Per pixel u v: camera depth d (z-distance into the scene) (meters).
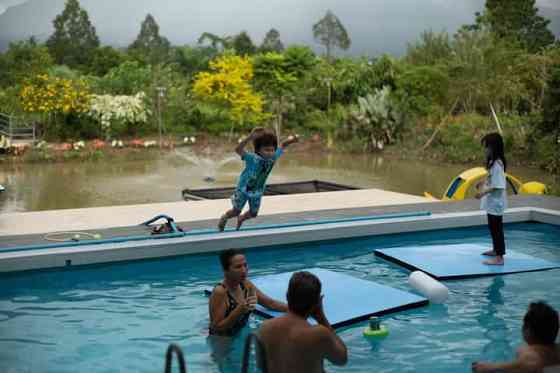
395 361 4.93
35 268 7.36
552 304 6.32
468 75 24.72
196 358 4.92
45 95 25.62
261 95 31.41
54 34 50.78
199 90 30.78
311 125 30.61
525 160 21.30
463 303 6.37
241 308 5.19
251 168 6.99
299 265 7.87
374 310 5.97
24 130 25.42
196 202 11.52
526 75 24.98
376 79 32.16
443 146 24.64
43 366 4.78
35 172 18.83
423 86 28.06
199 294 6.66
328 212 10.26
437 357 5.00
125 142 26.72
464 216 9.92
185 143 27.86
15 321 5.79
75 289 6.80
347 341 5.34
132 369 4.73
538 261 7.81
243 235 8.40
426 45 34.38
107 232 8.61
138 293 6.68
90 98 27.22
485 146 7.52
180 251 8.02
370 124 26.17
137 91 30.66
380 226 9.37
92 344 5.23
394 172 19.88
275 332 3.72
